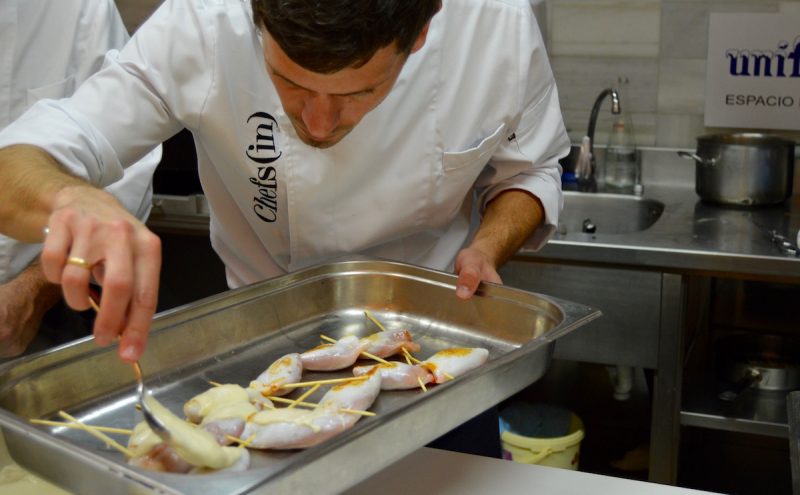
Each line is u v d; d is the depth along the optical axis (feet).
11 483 3.39
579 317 3.74
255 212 4.62
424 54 4.39
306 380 3.95
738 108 8.38
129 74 4.14
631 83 8.63
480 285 4.21
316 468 2.64
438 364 3.83
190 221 8.05
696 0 8.23
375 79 3.23
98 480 2.64
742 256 6.64
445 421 3.13
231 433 3.24
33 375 3.36
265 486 2.50
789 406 3.68
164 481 2.48
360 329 4.37
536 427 7.50
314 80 3.14
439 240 5.06
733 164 7.77
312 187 4.40
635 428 8.49
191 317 3.91
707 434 8.39
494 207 5.01
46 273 2.84
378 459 2.88
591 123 8.54
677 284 6.93
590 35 8.59
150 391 3.73
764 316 8.50
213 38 4.13
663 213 7.82
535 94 4.91
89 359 3.55
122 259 2.77
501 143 4.91
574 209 8.57
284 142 4.32
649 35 8.44
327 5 2.90
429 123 4.50
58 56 5.74
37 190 3.28
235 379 3.89
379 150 4.40
